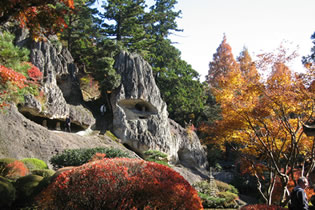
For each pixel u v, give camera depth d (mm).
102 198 6652
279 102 11391
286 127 12906
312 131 7945
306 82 10805
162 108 32031
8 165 12828
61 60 27453
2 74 9102
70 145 21859
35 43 24625
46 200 6895
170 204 6578
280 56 11969
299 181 6715
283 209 9172
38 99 22969
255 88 11820
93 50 33781
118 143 27234
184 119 42375
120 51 31250
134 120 29453
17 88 11586
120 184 6758
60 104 24844
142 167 7207
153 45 41750
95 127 27969
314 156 12352
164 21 46906
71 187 6715
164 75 40344
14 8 5871
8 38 12469
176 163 32969
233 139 15914
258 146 14961
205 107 42656
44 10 6273
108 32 37156
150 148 28859
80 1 32688
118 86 29547
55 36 29016
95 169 6891
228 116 14523
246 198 26984
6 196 8547
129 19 36781
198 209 6746
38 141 19750
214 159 38156
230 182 32281
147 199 6609
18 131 19109
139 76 30594
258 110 12164
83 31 36250
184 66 43688
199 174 33438
